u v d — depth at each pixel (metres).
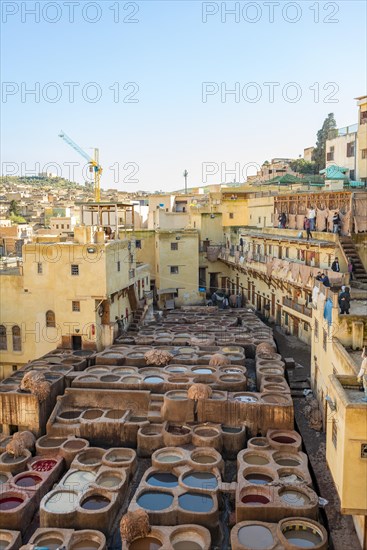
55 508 22.34
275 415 27.97
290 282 40.78
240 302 60.12
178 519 21.28
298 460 25.31
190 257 60.59
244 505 21.09
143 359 35.72
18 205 119.38
